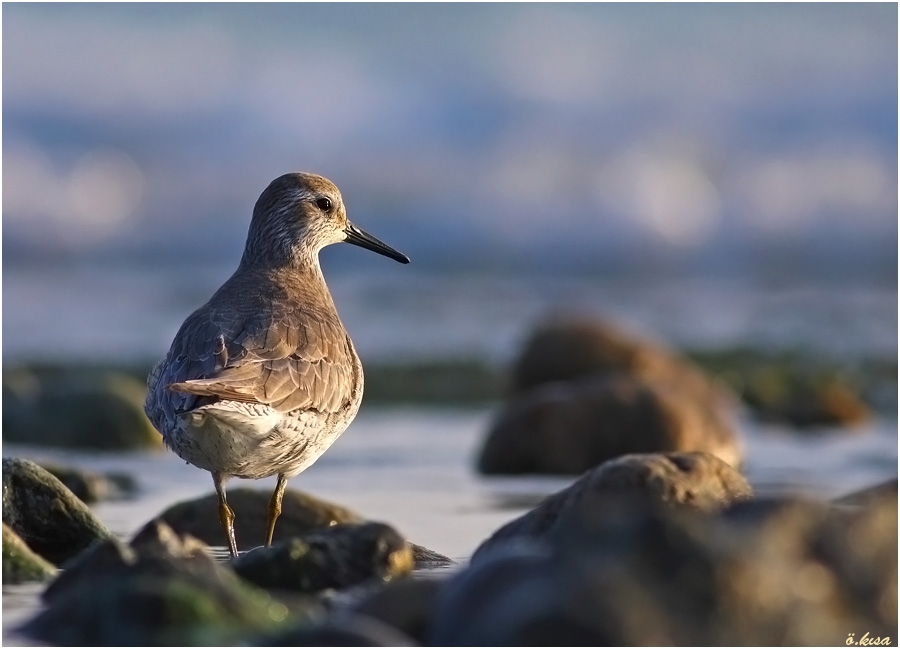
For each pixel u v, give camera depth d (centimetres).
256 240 1143
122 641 687
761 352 2045
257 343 964
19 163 2900
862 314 2317
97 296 2445
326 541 825
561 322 1800
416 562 923
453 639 627
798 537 659
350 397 1023
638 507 695
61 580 785
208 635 682
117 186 2922
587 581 601
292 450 962
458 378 1944
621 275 2703
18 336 2097
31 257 2755
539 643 589
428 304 2391
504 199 2886
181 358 957
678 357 1933
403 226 2809
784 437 1656
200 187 2955
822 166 2983
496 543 859
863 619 641
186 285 2562
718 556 605
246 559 819
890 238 2811
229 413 896
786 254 2781
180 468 1415
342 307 2359
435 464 1459
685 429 1410
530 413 1422
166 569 733
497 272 2702
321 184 1169
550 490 1312
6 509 946
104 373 1883
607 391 1439
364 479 1367
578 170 2973
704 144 3052
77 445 1532
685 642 589
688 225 2859
